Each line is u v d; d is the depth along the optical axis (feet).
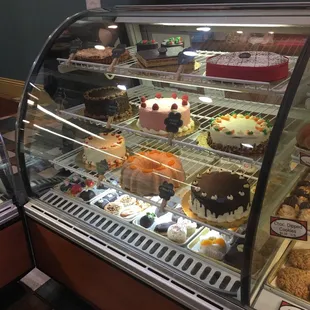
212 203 5.32
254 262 4.70
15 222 7.33
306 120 5.14
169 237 5.98
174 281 5.36
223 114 6.52
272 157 4.32
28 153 7.36
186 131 6.27
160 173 6.14
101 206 7.02
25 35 15.84
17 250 7.51
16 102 16.46
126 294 6.13
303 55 4.41
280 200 5.09
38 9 14.66
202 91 6.97
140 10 7.05
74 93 7.42
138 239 6.16
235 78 5.11
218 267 5.35
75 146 7.61
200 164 6.57
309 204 5.04
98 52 7.03
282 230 4.71
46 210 7.15
